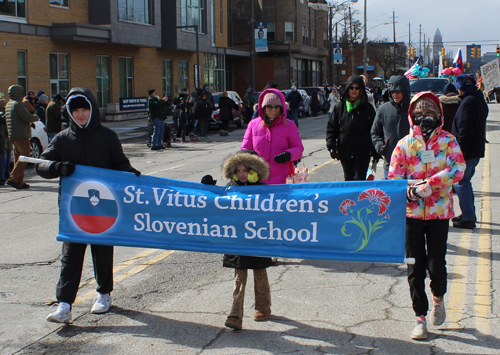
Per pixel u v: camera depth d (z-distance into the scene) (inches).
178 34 1355.8
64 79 1085.1
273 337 164.2
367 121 257.0
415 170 159.3
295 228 162.4
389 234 156.4
